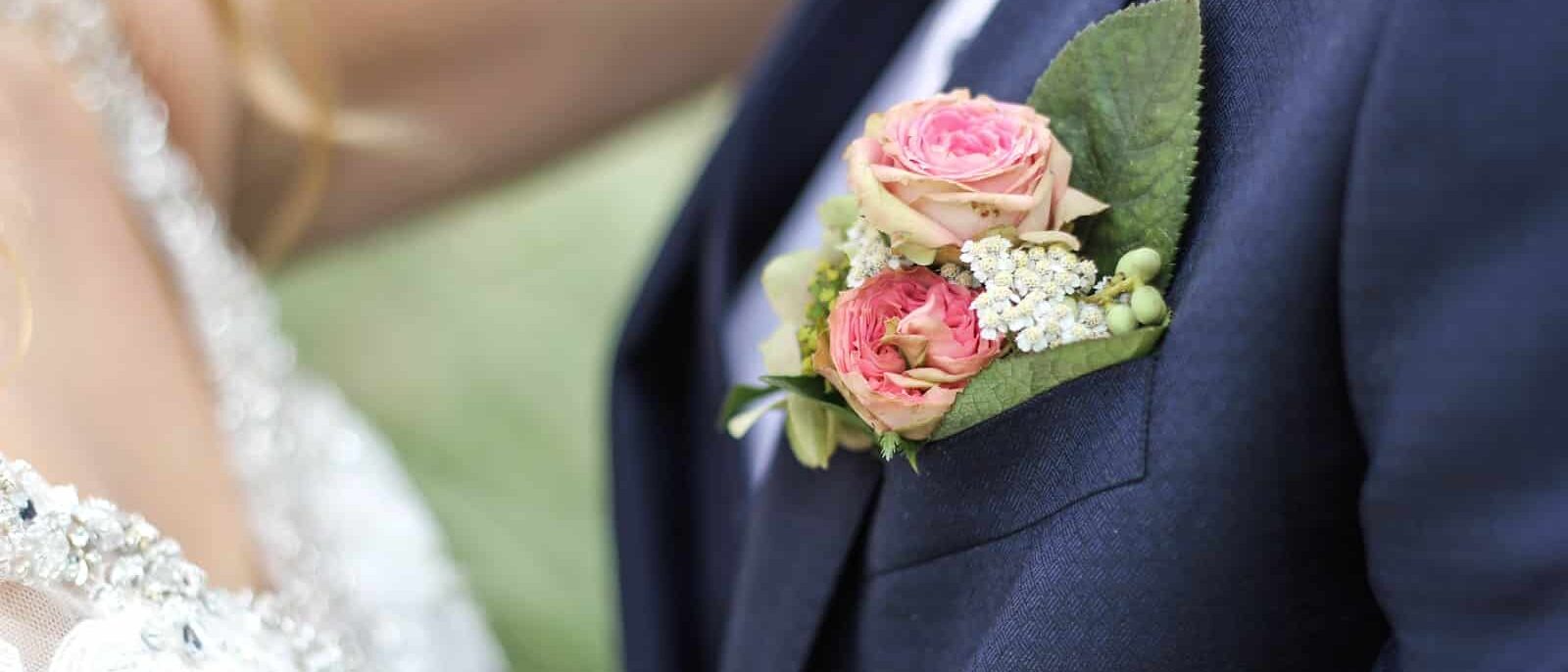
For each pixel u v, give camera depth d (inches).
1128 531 23.0
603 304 60.9
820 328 24.1
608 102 40.6
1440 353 20.8
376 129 37.8
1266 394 22.2
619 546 33.1
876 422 23.3
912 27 30.5
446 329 60.2
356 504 44.4
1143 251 22.9
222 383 35.1
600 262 62.5
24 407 26.4
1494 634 21.1
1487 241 20.6
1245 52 23.0
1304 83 22.0
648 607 32.9
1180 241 23.2
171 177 34.0
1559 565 20.5
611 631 50.6
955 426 23.3
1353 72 21.4
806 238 31.1
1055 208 23.1
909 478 24.8
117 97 32.9
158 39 33.3
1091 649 23.4
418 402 57.7
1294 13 22.5
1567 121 20.3
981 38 25.7
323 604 34.8
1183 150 22.8
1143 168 23.1
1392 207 20.9
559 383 58.4
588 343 59.7
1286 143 21.9
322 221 40.7
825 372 23.5
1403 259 20.9
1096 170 23.6
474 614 46.6
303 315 60.7
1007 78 25.0
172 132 34.7
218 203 37.2
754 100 30.3
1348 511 23.0
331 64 36.4
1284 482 22.5
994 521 24.3
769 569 27.5
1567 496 20.6
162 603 25.2
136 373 30.4
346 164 39.4
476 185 41.3
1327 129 21.5
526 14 38.0
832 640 27.7
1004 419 23.9
